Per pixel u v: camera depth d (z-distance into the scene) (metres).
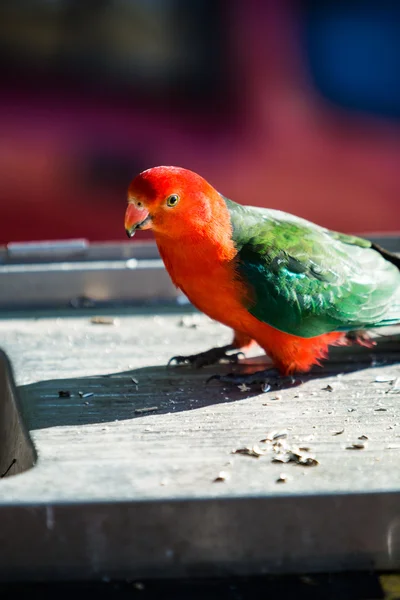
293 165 18.06
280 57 18.12
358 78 18.34
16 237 17.25
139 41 17.97
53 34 17.73
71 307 8.75
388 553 4.96
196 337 7.98
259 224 7.27
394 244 9.40
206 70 18.02
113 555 4.89
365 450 5.57
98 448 5.69
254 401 6.59
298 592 4.84
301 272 7.11
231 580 4.94
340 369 7.24
